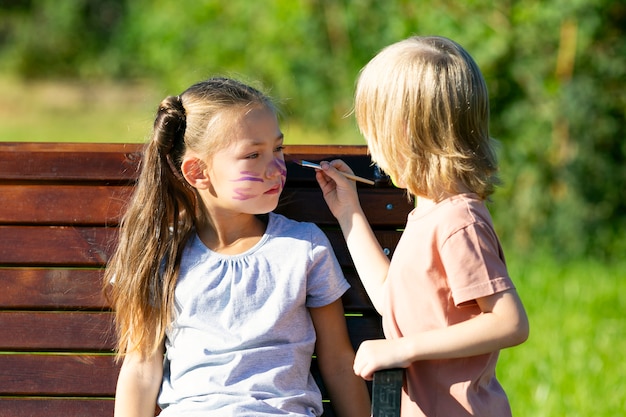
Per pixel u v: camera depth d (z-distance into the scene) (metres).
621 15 14.63
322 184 6.07
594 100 14.80
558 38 14.75
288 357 5.72
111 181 6.23
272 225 5.98
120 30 33.91
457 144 5.35
